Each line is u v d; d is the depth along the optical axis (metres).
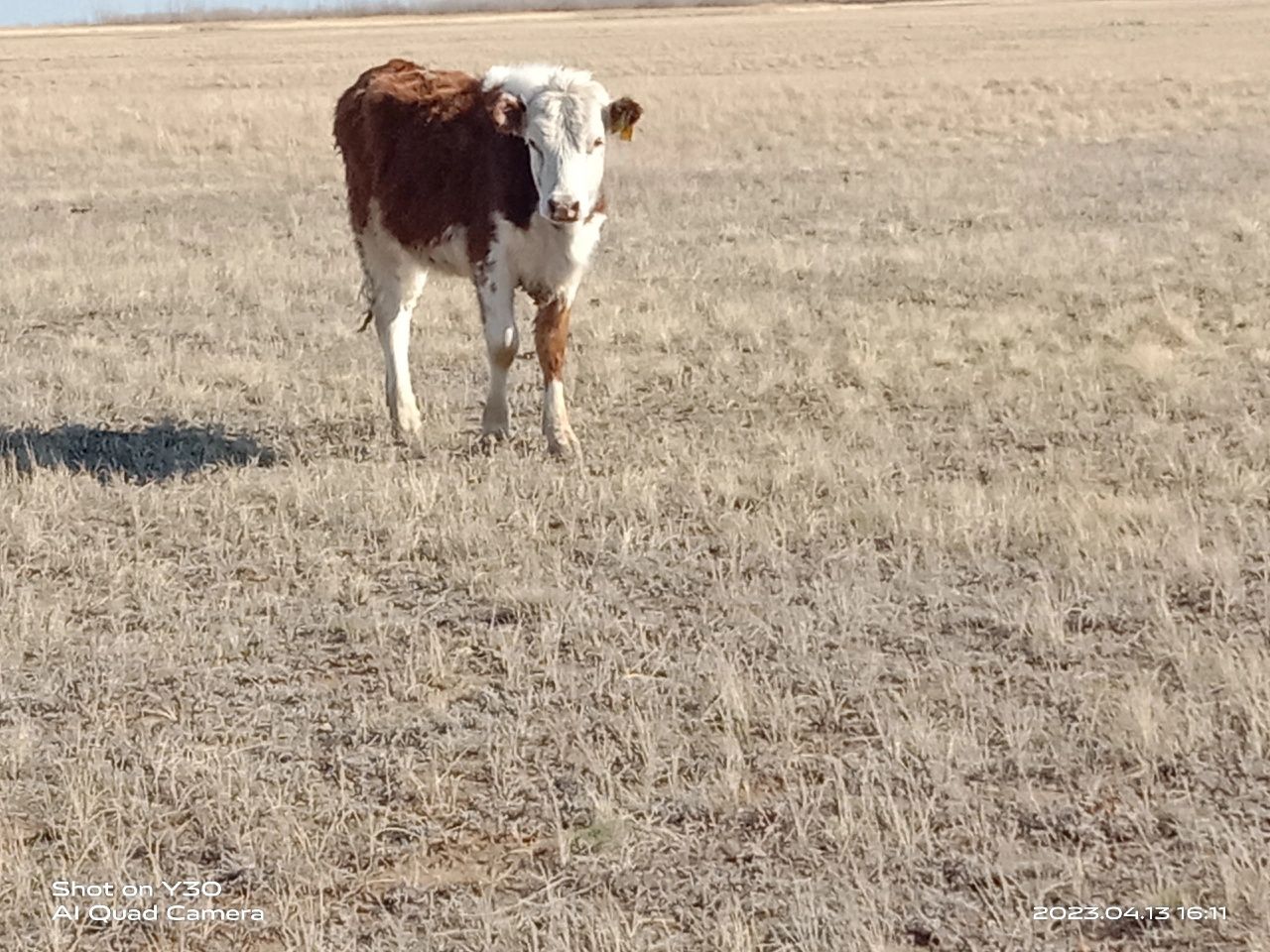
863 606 7.78
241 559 8.21
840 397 9.70
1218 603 7.78
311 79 33.56
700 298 11.44
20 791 7.00
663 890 6.70
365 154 9.29
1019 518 8.30
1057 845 6.81
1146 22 50.69
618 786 6.99
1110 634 7.64
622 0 119.50
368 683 7.48
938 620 7.73
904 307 11.17
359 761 7.12
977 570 8.04
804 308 11.10
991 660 7.50
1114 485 8.70
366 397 9.88
